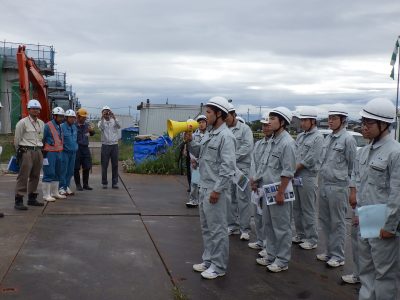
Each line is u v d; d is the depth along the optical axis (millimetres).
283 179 5355
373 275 4172
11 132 29266
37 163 8297
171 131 5125
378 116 3945
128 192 10500
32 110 8078
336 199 5695
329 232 5852
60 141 9094
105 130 10820
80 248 6020
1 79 28906
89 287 4734
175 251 6070
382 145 4012
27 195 9344
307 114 6336
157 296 4566
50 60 27453
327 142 5848
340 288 5016
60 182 9469
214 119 5086
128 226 7309
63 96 35000
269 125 5621
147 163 14070
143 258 5723
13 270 5125
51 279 4910
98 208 8516
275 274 5387
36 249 5906
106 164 10922
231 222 7137
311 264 5809
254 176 5777
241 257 6000
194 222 7781
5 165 15164
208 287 4883
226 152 4988
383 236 3857
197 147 5273
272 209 5465
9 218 7480
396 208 3783
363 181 4172
